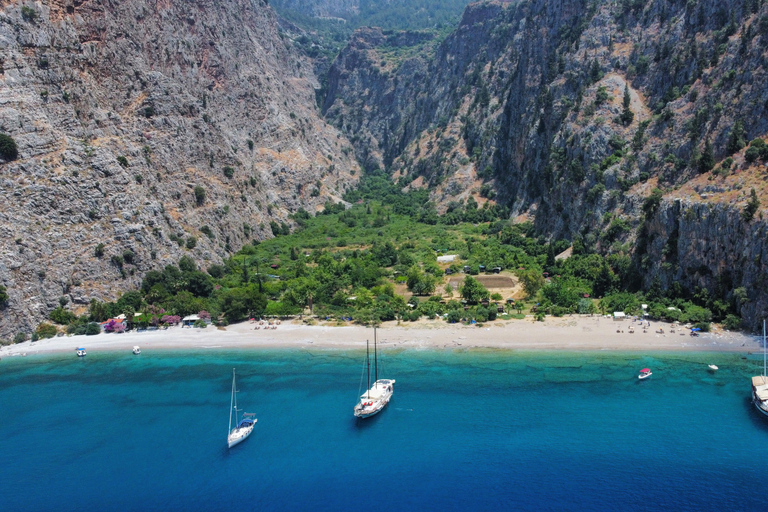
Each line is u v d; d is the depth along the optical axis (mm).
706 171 141000
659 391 97188
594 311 135875
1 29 153875
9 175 140125
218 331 136625
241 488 77562
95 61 184250
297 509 73500
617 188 171250
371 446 85750
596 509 71562
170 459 84625
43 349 127250
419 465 81250
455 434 88125
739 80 149500
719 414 89812
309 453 85125
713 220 123750
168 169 192375
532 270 165500
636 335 120375
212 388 105875
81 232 146500
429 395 99438
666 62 190500
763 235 112812
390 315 138750
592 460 80750
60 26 171625
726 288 121312
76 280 142250
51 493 77625
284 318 145000
